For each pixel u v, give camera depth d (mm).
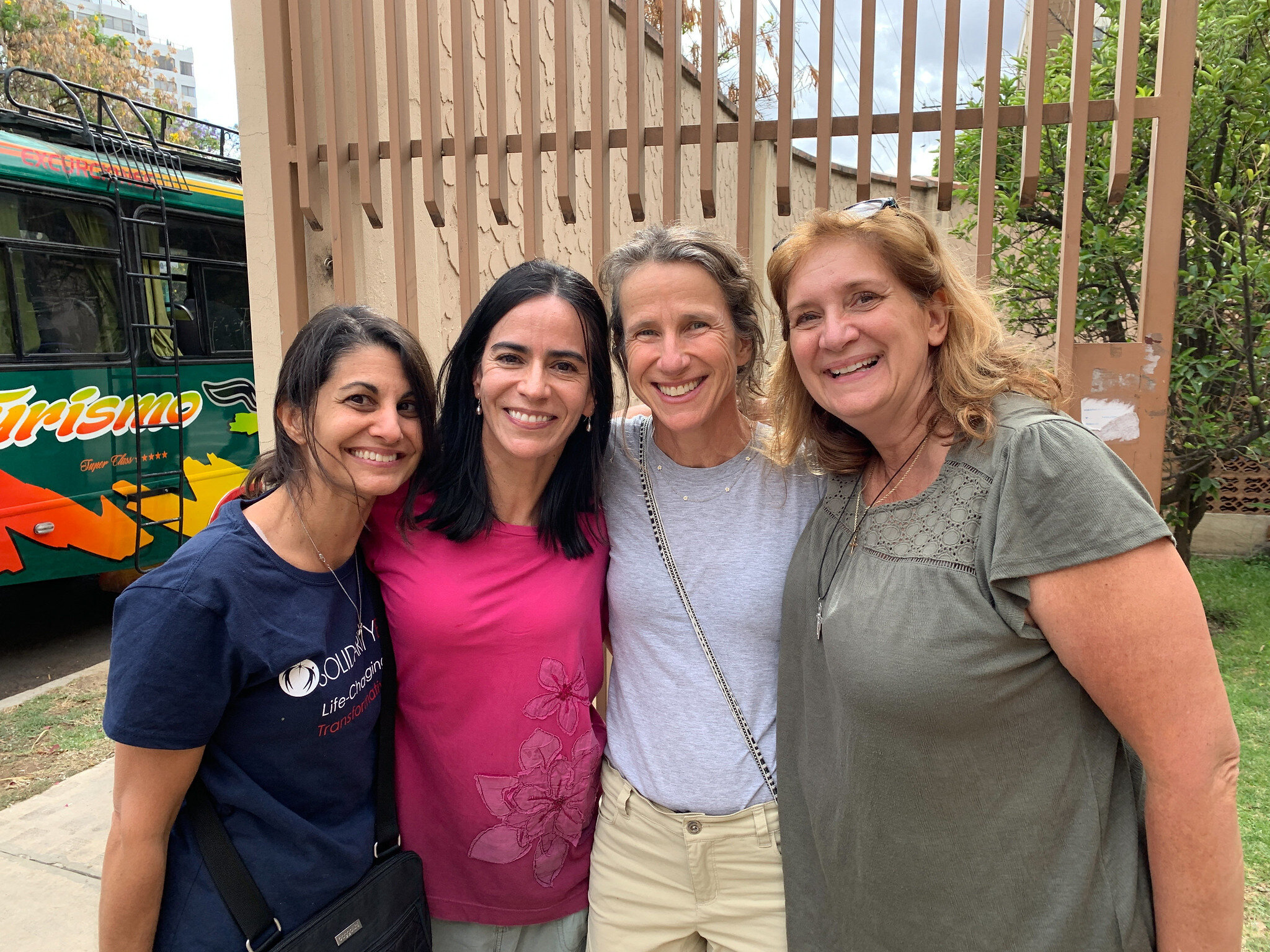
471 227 2273
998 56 1875
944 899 1218
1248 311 3791
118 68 16312
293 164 2422
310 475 1312
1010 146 4152
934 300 1289
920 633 1166
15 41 14703
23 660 5195
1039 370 1279
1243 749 3264
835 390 1284
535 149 2180
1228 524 6129
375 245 2752
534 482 1540
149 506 5555
